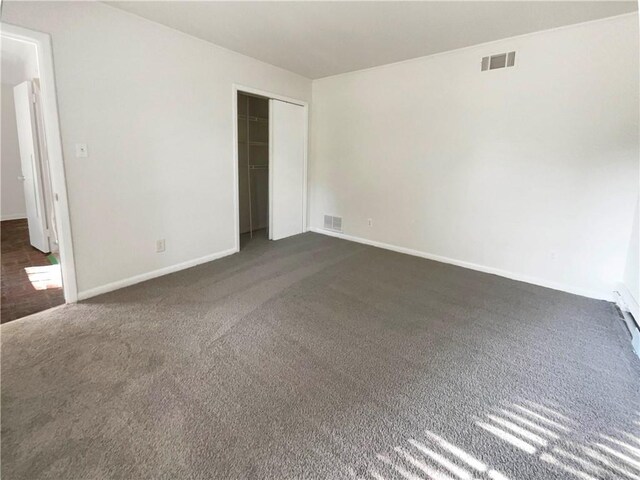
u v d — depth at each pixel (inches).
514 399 70.6
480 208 144.8
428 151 156.7
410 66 155.8
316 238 198.8
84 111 103.4
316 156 203.9
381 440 59.6
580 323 103.0
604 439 61.0
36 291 117.9
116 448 56.4
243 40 132.5
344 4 100.4
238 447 57.3
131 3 102.5
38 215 155.4
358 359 83.1
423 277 139.6
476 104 139.1
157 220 129.3
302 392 71.0
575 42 114.2
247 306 109.7
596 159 115.8
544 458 56.9
